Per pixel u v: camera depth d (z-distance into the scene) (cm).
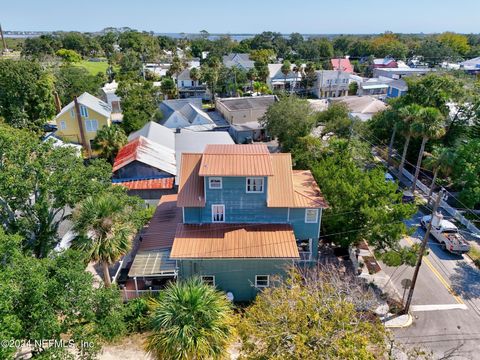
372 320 1980
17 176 2123
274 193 2688
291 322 1532
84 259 2050
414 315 2384
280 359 1405
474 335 2222
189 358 1530
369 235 2677
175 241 2539
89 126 5222
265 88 9488
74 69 8506
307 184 2934
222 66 10050
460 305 2484
